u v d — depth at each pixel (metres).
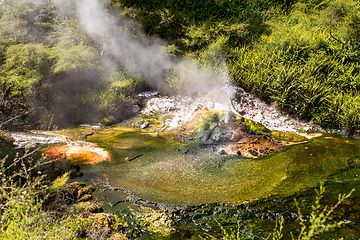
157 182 3.54
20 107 5.53
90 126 5.55
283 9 8.67
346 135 5.10
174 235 2.62
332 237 2.48
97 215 2.81
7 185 2.84
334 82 5.86
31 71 5.63
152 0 7.71
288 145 4.67
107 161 4.07
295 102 5.64
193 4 8.20
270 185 3.43
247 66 6.43
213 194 3.26
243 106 5.78
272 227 2.68
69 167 3.68
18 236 2.07
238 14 8.12
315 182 3.45
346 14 7.28
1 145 4.18
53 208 2.83
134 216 2.87
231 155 4.35
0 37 6.32
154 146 4.70
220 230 2.68
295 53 6.44
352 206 2.92
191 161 4.15
